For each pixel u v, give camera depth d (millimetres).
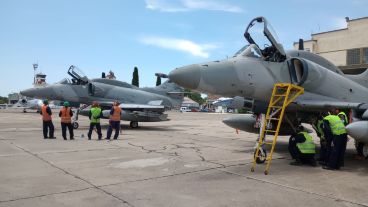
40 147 10445
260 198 4953
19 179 6020
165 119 19234
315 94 9383
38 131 16297
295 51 9938
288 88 7887
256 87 8727
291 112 9562
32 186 5523
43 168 7062
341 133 7348
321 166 7797
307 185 5820
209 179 6195
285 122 10008
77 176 6309
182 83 8070
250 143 12305
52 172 6656
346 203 4746
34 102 42750
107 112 17422
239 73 8492
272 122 9773
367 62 29734
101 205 4531
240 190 5406
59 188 5406
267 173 6746
